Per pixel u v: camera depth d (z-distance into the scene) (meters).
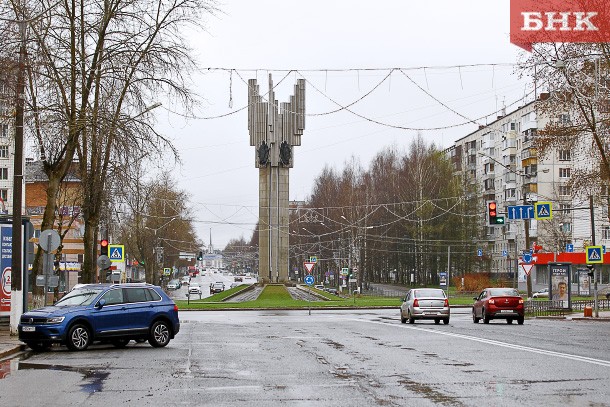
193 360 18.67
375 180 100.00
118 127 28.52
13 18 25.89
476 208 98.44
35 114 27.80
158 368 16.97
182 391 13.34
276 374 15.63
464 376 14.93
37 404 12.05
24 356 20.25
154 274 82.69
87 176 32.53
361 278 101.56
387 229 97.00
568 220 89.06
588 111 39.78
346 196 95.19
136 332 22.39
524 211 47.22
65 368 17.17
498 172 112.31
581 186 43.69
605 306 55.19
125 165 29.42
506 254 86.69
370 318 41.50
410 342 23.48
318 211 107.88
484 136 117.31
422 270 103.56
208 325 34.69
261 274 96.06
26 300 26.67
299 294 82.94
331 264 120.31
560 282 53.72
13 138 29.14
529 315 46.81
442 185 94.19
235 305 59.97
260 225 96.12
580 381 14.05
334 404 11.74
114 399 12.50
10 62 24.61
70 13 29.95
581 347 21.23
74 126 28.45
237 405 11.77
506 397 12.19
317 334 27.67
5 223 27.41
